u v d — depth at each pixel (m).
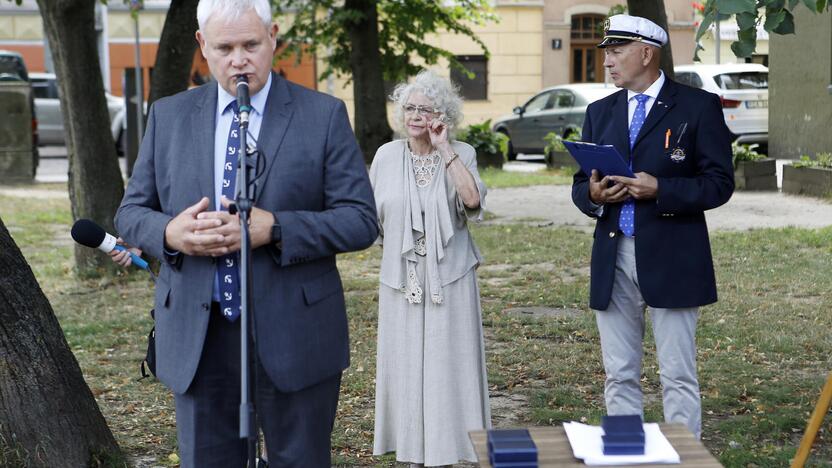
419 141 4.71
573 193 4.79
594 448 2.72
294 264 3.34
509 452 2.60
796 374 6.54
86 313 8.95
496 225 13.04
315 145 3.36
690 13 29.73
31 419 4.52
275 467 3.49
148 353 3.59
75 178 10.06
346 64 21.62
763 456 5.08
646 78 4.64
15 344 4.52
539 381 6.59
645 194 4.48
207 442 3.44
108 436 4.89
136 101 18.05
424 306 4.64
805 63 18.95
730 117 19.86
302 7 21.84
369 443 5.54
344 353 3.52
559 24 30.84
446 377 4.62
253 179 3.12
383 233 4.72
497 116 31.08
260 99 3.36
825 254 10.35
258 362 3.30
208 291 3.30
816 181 14.91
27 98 19.70
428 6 21.22
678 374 4.66
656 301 4.55
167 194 3.41
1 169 19.70
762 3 4.64
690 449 2.73
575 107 22.28
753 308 8.23
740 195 15.48
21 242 13.14
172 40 10.19
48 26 9.84
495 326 7.97
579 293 8.96
